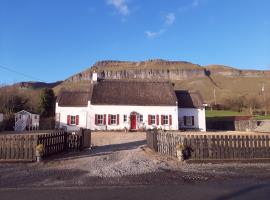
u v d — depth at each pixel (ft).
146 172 42.09
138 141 101.35
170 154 59.00
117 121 151.23
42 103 200.75
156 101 155.53
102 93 157.38
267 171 42.06
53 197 28.35
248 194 28.81
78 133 73.05
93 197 28.27
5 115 163.94
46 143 58.03
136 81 170.30
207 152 51.85
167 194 29.25
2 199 27.71
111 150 73.46
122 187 32.58
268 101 292.40
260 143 52.49
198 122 161.07
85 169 44.75
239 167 45.80
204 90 605.73
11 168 45.73
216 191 30.25
